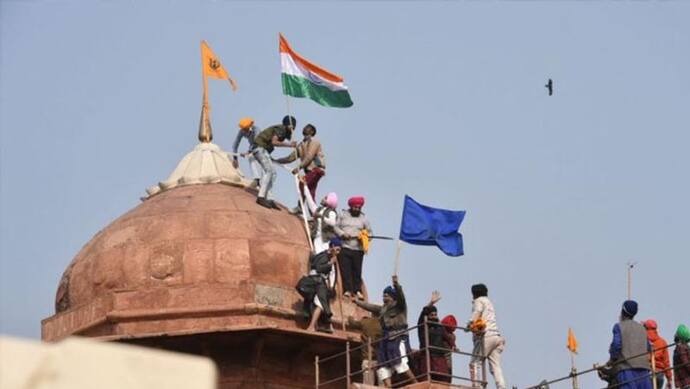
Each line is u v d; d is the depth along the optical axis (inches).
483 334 815.7
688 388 763.4
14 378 200.4
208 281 887.1
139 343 868.0
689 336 768.9
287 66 1002.1
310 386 893.8
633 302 760.3
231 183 967.6
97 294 901.2
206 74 1029.2
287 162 962.1
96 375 201.3
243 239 902.4
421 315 825.5
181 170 980.6
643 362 745.6
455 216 920.9
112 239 919.0
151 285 888.9
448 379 813.2
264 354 885.2
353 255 913.5
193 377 203.0
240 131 984.9
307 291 879.1
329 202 922.1
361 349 884.0
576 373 775.7
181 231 905.5
